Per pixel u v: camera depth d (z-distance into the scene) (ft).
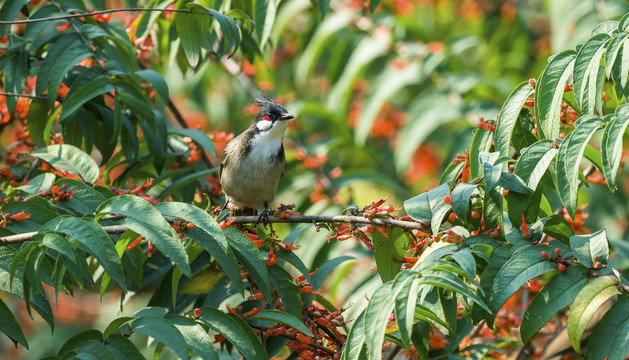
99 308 52.29
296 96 56.08
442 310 20.40
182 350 17.49
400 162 43.42
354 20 46.52
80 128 30.55
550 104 20.84
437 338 26.78
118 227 20.44
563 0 45.11
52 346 51.03
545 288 18.79
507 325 29.60
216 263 27.68
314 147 42.80
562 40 44.70
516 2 55.93
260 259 20.49
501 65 52.54
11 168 29.45
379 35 46.16
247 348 18.79
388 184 40.83
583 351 24.98
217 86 54.65
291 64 56.80
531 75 51.29
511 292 18.62
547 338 30.40
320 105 45.03
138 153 33.53
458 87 43.19
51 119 27.45
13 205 22.66
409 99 55.72
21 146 32.24
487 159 19.97
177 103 55.26
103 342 18.07
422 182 55.31
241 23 34.09
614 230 46.11
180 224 19.99
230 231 20.67
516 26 57.00
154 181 31.01
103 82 26.43
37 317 51.88
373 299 17.04
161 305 29.04
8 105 28.07
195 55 28.30
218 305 26.58
